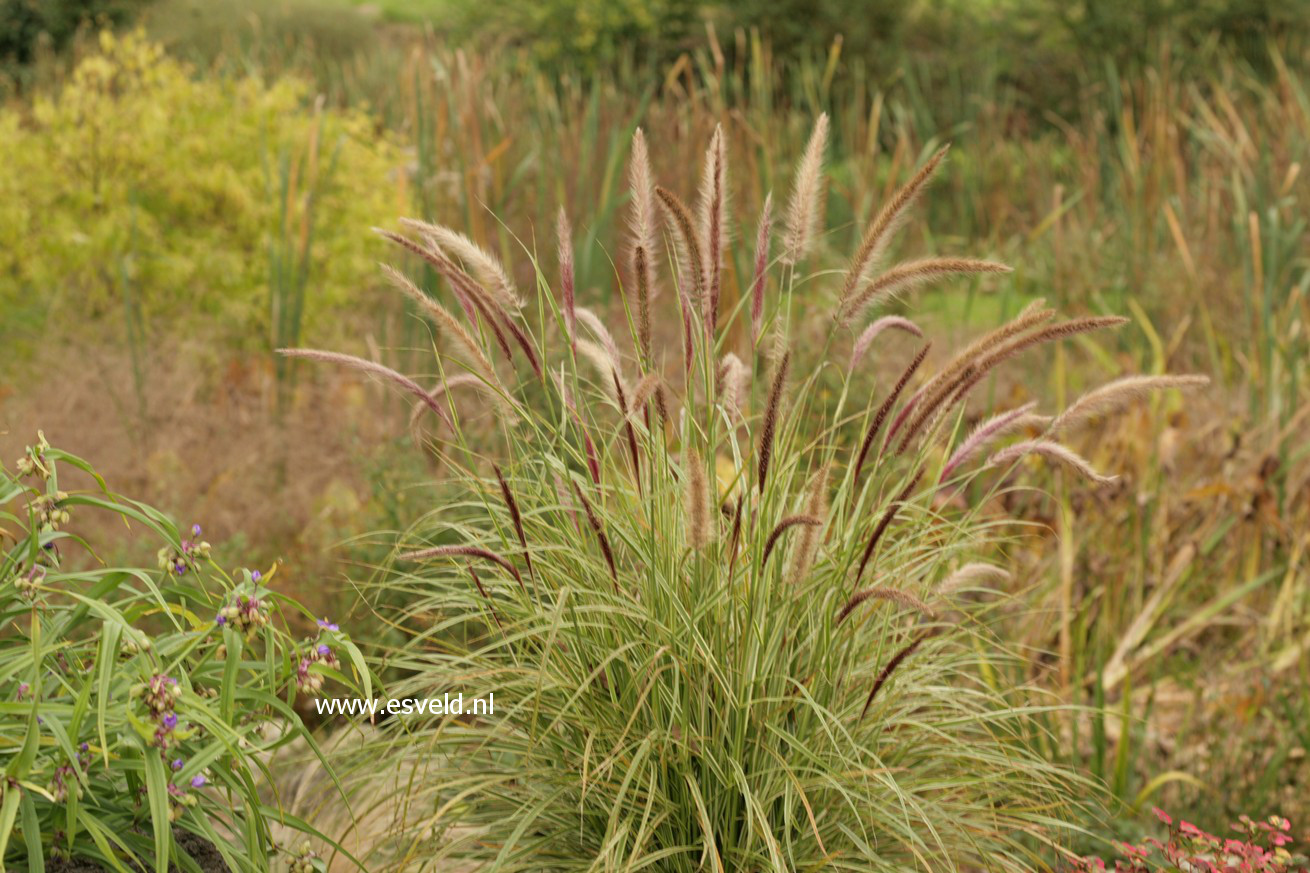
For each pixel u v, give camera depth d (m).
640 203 2.89
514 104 8.98
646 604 2.91
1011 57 14.80
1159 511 5.34
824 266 6.67
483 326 3.13
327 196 6.91
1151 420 5.85
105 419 5.70
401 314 6.55
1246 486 5.46
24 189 6.66
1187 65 13.55
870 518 3.03
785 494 3.01
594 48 14.64
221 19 13.79
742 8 14.38
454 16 16.80
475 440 4.79
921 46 14.91
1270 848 3.72
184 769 2.48
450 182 7.28
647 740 2.63
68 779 2.33
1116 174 10.57
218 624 2.59
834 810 2.93
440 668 2.96
